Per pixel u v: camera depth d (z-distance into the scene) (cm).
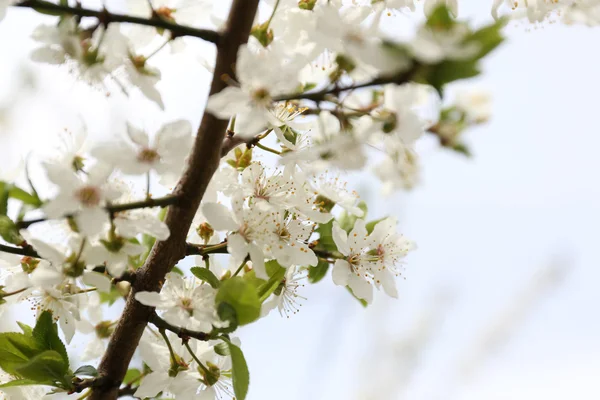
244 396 71
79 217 70
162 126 71
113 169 71
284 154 75
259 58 71
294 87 71
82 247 71
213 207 73
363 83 69
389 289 77
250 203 74
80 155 74
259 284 74
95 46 72
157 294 72
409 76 68
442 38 67
